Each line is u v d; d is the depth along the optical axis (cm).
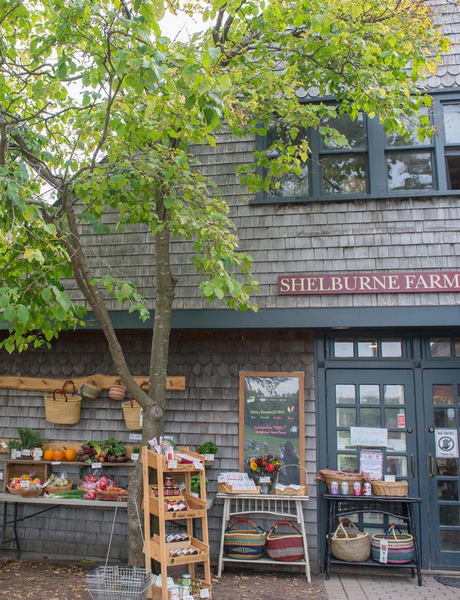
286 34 663
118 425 729
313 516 654
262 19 650
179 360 717
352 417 678
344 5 589
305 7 579
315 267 680
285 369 695
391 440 670
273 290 681
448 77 703
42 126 675
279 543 620
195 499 560
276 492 641
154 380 589
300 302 673
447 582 603
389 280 658
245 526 668
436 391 673
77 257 561
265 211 705
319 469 666
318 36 604
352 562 609
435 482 654
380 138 702
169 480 554
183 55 498
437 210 673
